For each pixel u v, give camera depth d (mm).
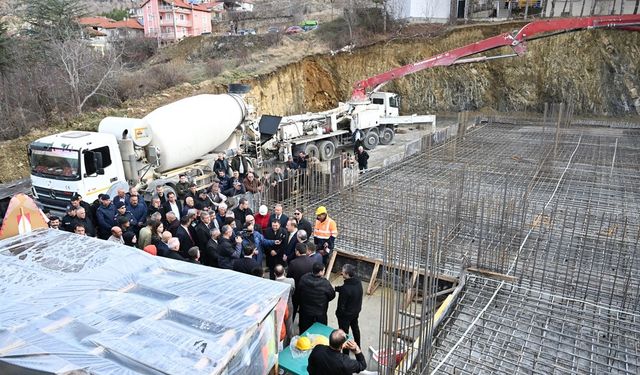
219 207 7836
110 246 5156
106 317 3666
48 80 19797
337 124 18594
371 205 10352
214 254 6676
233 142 13906
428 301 5316
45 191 9977
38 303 3809
